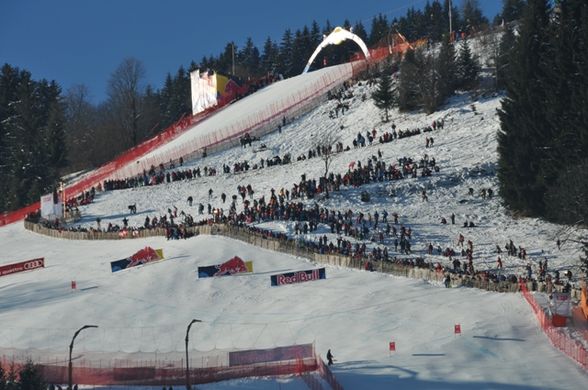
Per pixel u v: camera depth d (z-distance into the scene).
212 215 74.75
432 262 57.81
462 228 66.62
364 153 85.94
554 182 67.56
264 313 50.19
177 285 56.22
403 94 99.12
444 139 85.44
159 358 42.62
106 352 43.62
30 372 37.53
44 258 69.25
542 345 41.22
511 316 45.41
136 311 52.16
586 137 68.25
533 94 72.00
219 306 52.19
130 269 60.66
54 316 52.00
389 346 42.12
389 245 62.41
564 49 72.19
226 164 94.69
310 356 40.94
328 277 55.97
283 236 62.78
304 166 86.25
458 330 42.91
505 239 63.50
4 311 54.25
